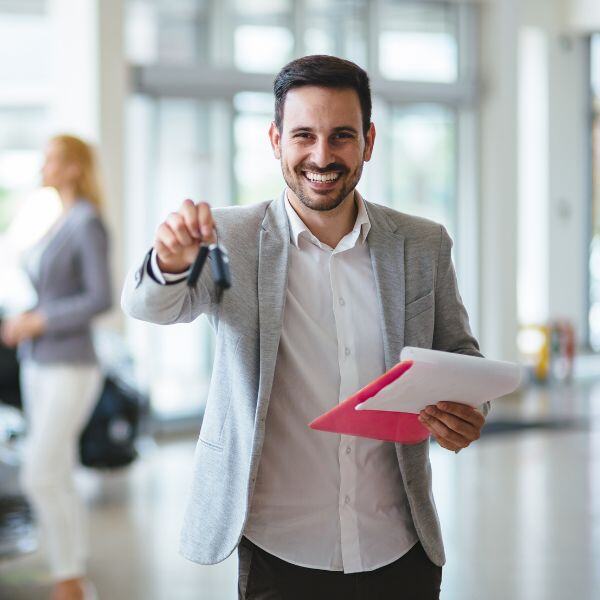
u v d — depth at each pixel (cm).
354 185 261
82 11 1024
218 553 267
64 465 522
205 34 1119
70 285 527
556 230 1555
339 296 271
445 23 1290
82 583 525
